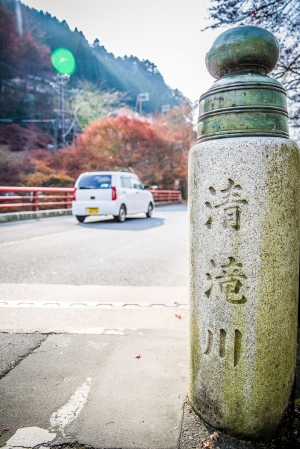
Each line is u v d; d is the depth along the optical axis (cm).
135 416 171
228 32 154
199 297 160
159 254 592
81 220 1075
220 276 150
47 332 271
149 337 262
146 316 308
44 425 165
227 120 147
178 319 301
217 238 150
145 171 2695
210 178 150
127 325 288
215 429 161
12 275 446
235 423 155
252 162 140
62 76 3294
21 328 279
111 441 155
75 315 310
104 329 277
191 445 153
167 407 177
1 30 2684
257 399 151
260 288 144
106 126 2472
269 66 157
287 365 155
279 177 141
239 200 143
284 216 144
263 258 143
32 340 257
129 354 234
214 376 157
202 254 156
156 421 167
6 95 2934
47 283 414
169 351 238
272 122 145
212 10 347
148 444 154
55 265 504
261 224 142
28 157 2314
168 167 2967
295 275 152
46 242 682
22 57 2944
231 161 144
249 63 152
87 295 369
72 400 183
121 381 201
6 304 338
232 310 148
